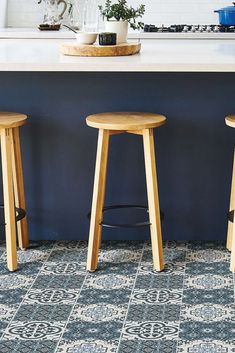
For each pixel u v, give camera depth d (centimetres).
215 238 468
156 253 414
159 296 383
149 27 611
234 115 416
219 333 344
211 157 454
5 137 404
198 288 392
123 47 417
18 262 432
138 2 657
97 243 414
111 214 467
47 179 461
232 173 451
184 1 656
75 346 334
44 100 446
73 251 450
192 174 457
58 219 468
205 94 442
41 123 451
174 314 363
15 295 386
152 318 359
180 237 469
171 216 466
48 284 400
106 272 416
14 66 378
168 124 448
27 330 349
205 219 465
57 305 374
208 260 432
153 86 441
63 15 671
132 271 417
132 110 446
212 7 657
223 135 450
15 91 446
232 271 413
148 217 466
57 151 456
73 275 412
